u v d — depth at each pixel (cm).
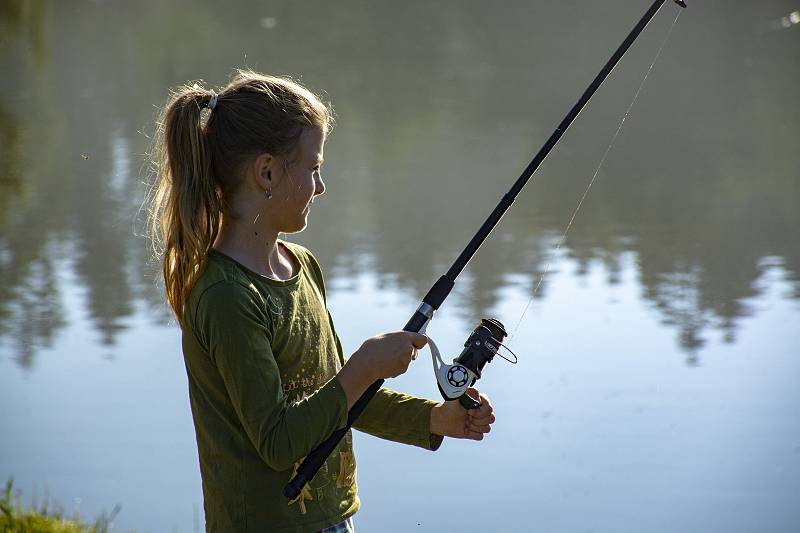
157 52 2483
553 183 1476
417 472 649
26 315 947
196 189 216
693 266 1063
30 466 632
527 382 780
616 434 690
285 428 204
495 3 3094
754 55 2391
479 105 2005
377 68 2378
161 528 562
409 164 1614
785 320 899
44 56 2352
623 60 2397
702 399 740
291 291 220
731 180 1447
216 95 223
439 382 233
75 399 754
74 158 1562
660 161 1577
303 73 2319
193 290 212
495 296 992
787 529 591
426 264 1112
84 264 1102
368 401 218
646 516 602
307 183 221
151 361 843
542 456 668
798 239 1142
